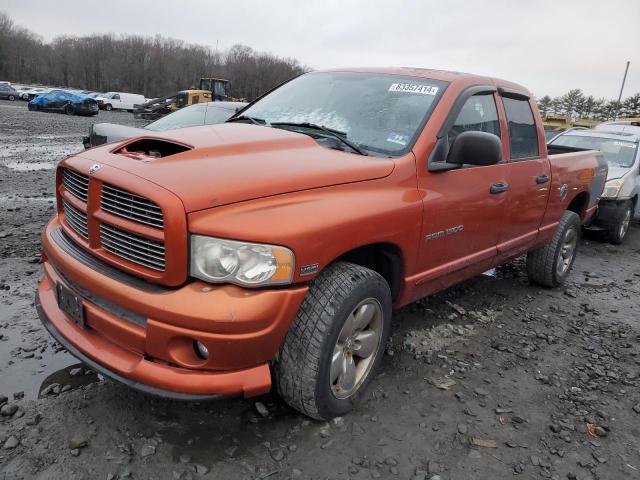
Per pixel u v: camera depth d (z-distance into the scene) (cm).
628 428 324
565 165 523
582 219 604
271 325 248
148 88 9300
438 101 362
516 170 432
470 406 331
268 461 265
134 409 295
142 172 254
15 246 558
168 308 237
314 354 270
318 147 322
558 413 333
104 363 258
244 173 262
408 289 344
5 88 5131
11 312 405
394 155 332
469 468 276
